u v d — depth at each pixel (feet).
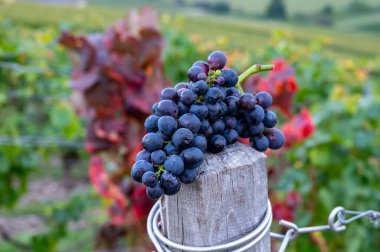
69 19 52.95
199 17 79.36
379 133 11.84
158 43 8.54
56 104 16.33
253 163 3.67
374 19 80.74
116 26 9.30
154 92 8.65
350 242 10.74
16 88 17.61
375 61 26.32
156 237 3.98
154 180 3.26
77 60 9.04
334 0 84.28
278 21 85.56
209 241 3.65
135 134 8.84
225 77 3.56
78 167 22.06
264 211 3.85
